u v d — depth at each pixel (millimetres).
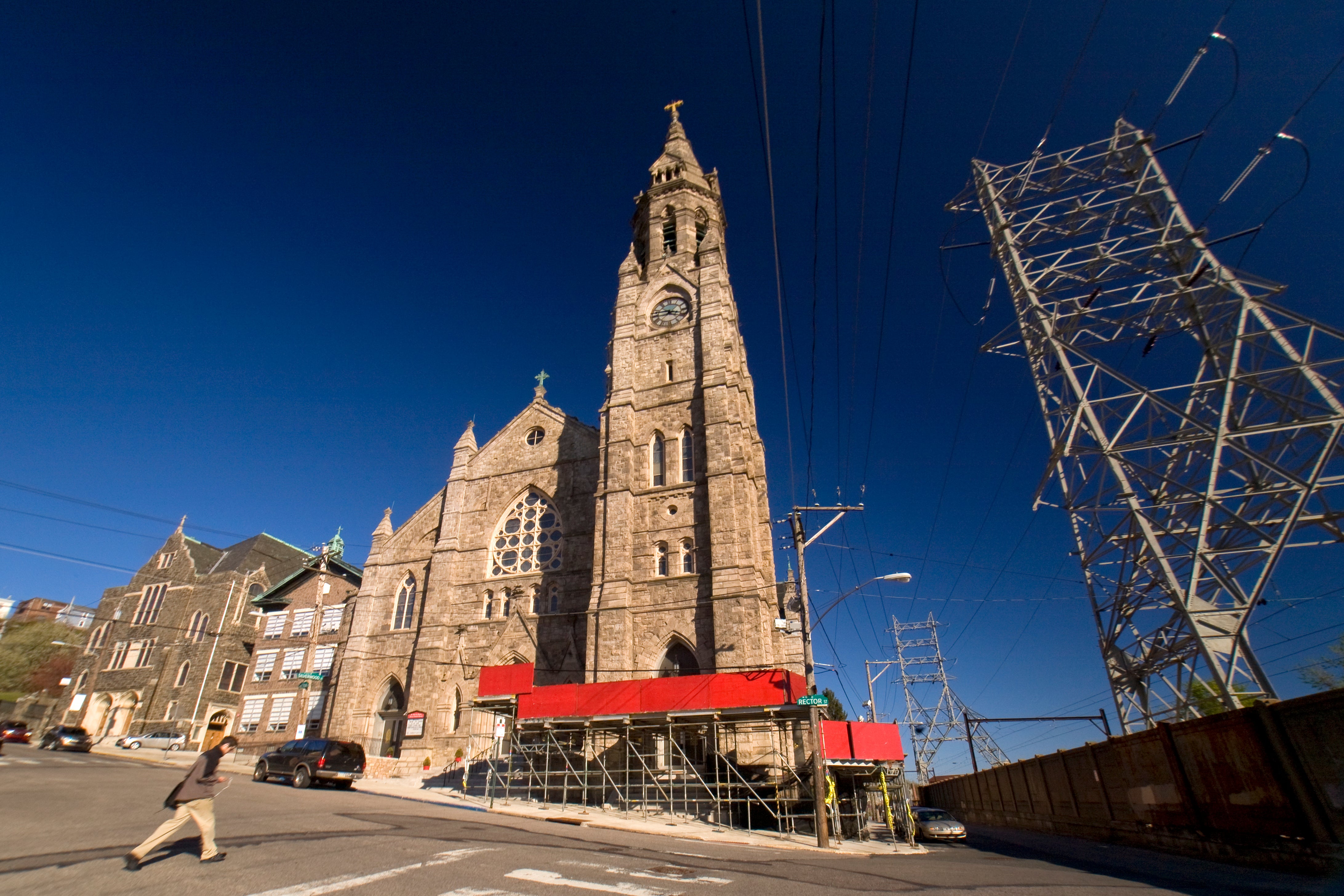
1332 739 14430
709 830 25469
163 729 55594
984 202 27656
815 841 24531
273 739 52469
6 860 10625
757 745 33125
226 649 58594
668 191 57000
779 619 27344
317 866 11266
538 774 31469
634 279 51438
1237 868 16609
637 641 37500
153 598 65562
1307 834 15094
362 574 56500
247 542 67438
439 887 10242
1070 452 22766
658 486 41812
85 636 81562
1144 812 22688
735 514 37781
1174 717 22547
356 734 44312
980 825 49125
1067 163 26453
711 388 41906
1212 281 21391
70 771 26234
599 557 39969
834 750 27625
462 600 45531
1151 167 24281
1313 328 19125
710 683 28594
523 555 45719
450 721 41750
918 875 15125
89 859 10883
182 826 13484
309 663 55062
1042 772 33875
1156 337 23344
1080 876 15188
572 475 46281
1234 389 20031
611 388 46312
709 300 46375
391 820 18469
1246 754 16953
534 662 40938
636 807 30203
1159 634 21781
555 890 10531
